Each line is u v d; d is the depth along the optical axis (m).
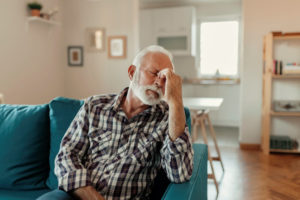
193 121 2.84
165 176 1.33
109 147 1.21
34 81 3.83
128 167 1.16
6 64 3.31
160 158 1.26
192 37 5.91
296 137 3.89
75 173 1.08
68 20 4.45
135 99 1.24
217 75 6.43
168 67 1.19
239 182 2.78
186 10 5.83
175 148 1.09
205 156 1.45
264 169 3.14
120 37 4.27
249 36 3.91
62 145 1.23
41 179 1.50
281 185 2.68
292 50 3.82
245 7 3.88
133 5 4.20
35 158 1.50
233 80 6.29
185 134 1.11
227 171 3.09
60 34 4.41
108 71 4.38
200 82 6.07
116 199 1.16
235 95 5.86
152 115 1.24
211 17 6.29
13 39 3.41
